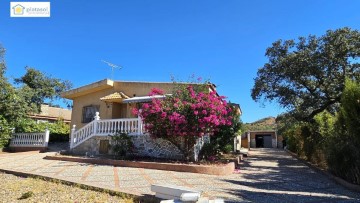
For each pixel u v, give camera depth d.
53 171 10.45
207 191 7.71
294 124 25.42
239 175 11.38
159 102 12.62
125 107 19.58
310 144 17.30
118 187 7.66
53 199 6.57
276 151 35.72
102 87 20.09
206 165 11.46
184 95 12.98
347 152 9.70
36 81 32.38
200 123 12.09
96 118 15.97
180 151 13.28
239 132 22.22
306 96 19.38
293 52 18.78
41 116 31.70
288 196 7.52
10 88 20.28
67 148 19.66
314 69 17.59
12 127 20.50
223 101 13.51
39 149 19.02
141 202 6.26
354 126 8.66
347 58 17.44
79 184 7.84
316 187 9.27
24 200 6.52
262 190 8.36
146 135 14.07
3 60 21.59
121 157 13.67
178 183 8.70
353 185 8.86
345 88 9.02
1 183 8.45
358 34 17.22
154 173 10.47
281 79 20.00
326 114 15.48
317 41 18.14
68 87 35.97
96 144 15.62
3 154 17.50
